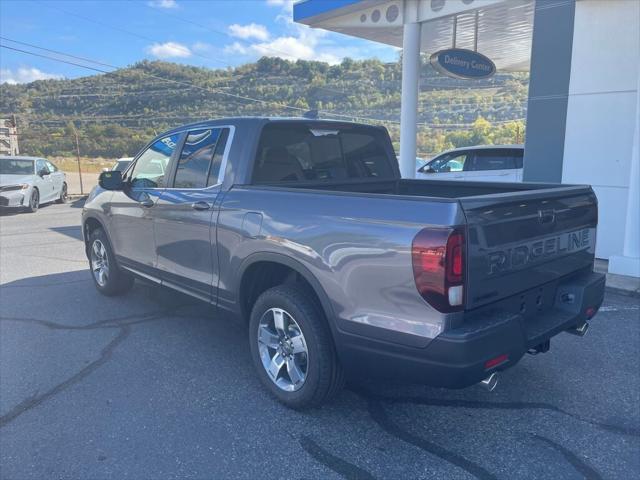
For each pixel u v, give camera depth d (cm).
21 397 393
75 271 780
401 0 1041
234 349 482
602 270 745
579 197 390
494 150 1152
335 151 489
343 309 326
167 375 429
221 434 346
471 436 344
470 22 1166
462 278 285
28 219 1386
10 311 588
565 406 381
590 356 466
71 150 4084
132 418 364
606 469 309
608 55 772
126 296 641
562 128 827
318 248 338
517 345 305
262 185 420
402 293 297
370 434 346
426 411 375
